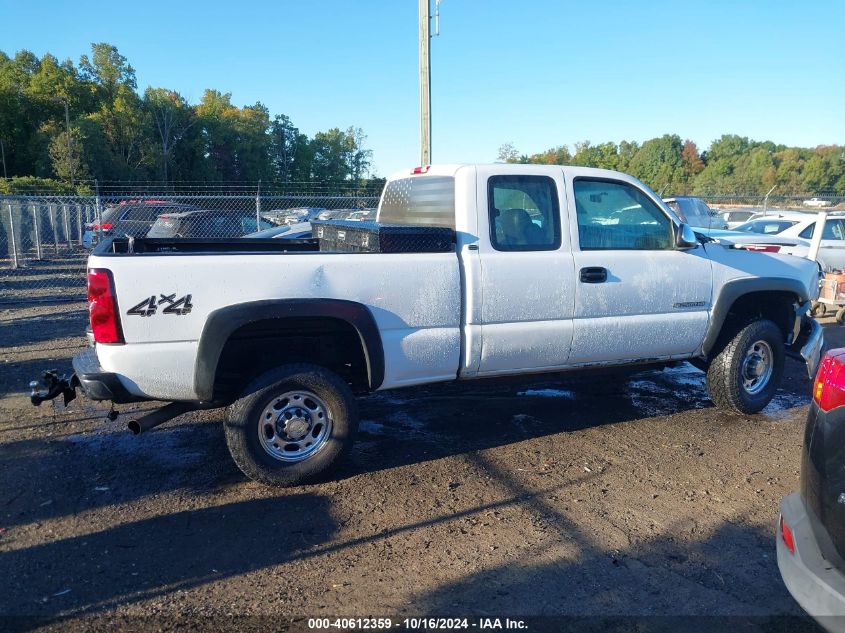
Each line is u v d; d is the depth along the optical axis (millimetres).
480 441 5109
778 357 5785
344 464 4633
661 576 3283
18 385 6492
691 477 4457
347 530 3709
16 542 3533
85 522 3766
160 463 4625
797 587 2502
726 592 3154
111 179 58281
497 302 4555
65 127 57219
